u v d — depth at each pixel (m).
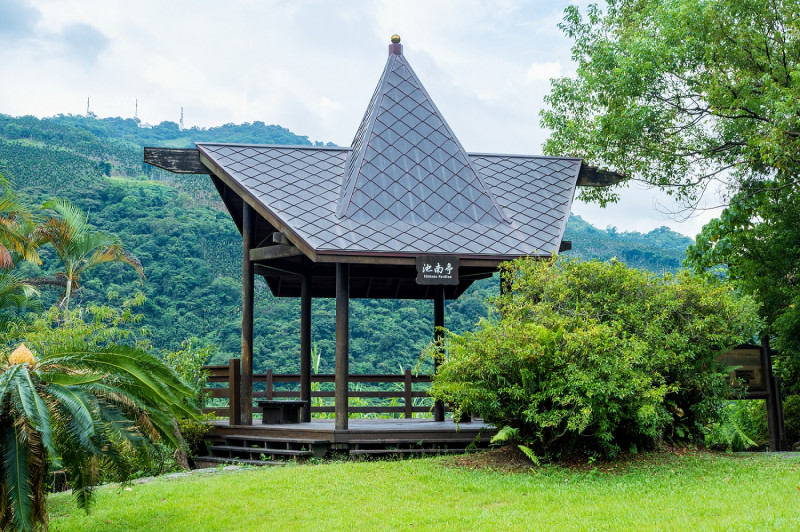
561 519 7.44
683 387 11.62
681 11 16.73
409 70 16.73
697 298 11.65
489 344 10.37
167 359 14.88
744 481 9.15
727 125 18.55
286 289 18.72
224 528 7.83
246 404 14.11
